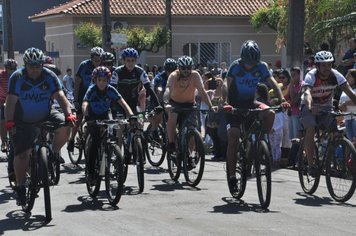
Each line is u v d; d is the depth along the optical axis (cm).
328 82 1198
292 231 939
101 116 1258
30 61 1016
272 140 1595
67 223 1009
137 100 1469
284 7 3594
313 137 1199
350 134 1448
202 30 4759
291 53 1798
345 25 2291
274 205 1131
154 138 1609
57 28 4819
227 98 1184
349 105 1452
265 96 1510
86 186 1321
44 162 1014
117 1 4603
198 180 1307
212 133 1747
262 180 1095
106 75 1229
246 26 4819
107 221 1018
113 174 1138
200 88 1359
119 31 3978
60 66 4759
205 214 1061
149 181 1402
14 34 6088
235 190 1179
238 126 1161
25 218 1051
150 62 4647
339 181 1148
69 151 1681
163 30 3972
